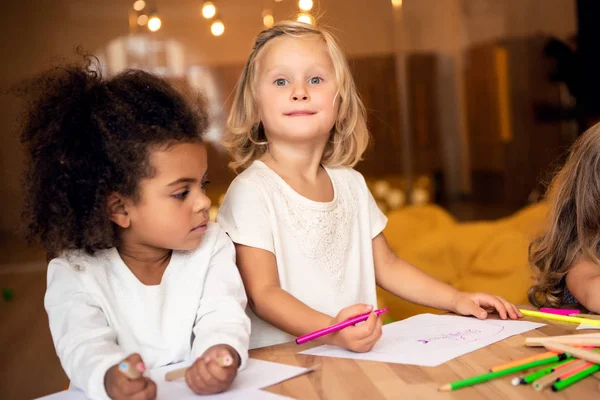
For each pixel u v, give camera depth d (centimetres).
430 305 122
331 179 130
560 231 123
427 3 674
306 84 120
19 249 555
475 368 85
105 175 92
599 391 76
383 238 133
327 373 87
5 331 343
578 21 434
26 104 98
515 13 628
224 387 82
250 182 119
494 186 664
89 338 89
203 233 104
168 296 101
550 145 581
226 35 623
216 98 624
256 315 112
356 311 96
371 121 675
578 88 461
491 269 240
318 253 121
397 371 86
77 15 606
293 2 617
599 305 110
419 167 683
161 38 618
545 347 91
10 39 601
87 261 97
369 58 675
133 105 94
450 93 682
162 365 98
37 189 93
